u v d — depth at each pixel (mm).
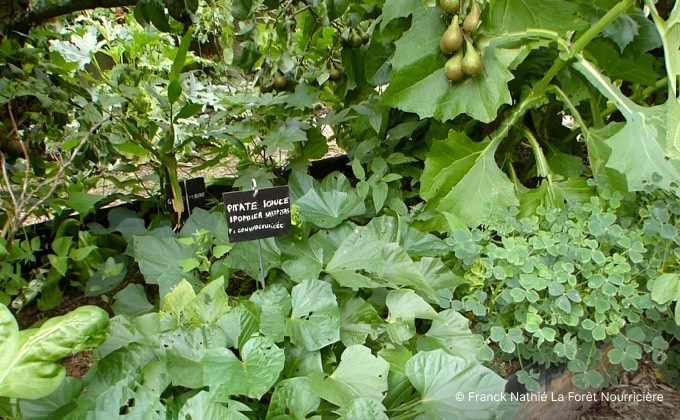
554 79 1737
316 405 902
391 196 1684
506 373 1201
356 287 1138
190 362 950
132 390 860
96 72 3457
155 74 3281
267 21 1767
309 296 1091
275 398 884
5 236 1292
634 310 1202
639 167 1301
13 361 773
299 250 1289
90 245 1407
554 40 1396
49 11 1402
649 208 1245
